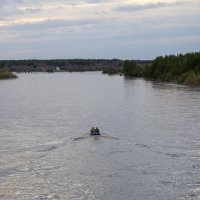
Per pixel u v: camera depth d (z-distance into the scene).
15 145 43.66
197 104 80.38
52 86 167.62
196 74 147.38
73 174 32.72
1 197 27.97
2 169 34.19
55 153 39.59
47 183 30.72
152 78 189.38
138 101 91.19
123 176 32.03
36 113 73.31
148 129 52.78
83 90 138.50
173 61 170.62
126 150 40.28
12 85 178.25
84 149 40.94
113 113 70.75
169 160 36.47
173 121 59.31
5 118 66.50
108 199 27.62
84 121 61.56
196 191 28.84
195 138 46.44
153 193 28.55
